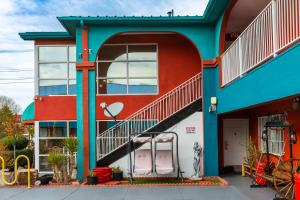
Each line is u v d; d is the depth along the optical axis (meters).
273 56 7.45
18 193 10.76
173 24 13.50
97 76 16.19
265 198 9.44
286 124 9.73
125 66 16.28
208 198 9.62
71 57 16.31
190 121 13.64
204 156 13.32
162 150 13.17
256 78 8.44
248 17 13.23
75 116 16.02
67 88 16.20
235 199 9.42
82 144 13.33
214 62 13.23
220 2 11.25
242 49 9.86
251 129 14.86
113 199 9.73
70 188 11.55
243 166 13.65
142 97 15.94
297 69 6.05
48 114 16.05
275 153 12.20
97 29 13.58
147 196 10.05
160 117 14.78
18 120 33.56
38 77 16.25
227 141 15.13
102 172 12.69
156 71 16.22
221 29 12.40
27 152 19.58
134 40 16.20
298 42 6.03
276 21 7.25
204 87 13.37
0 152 14.14
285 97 6.70
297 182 7.75
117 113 14.96
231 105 11.04
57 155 12.97
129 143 12.93
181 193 10.40
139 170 12.80
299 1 6.19
